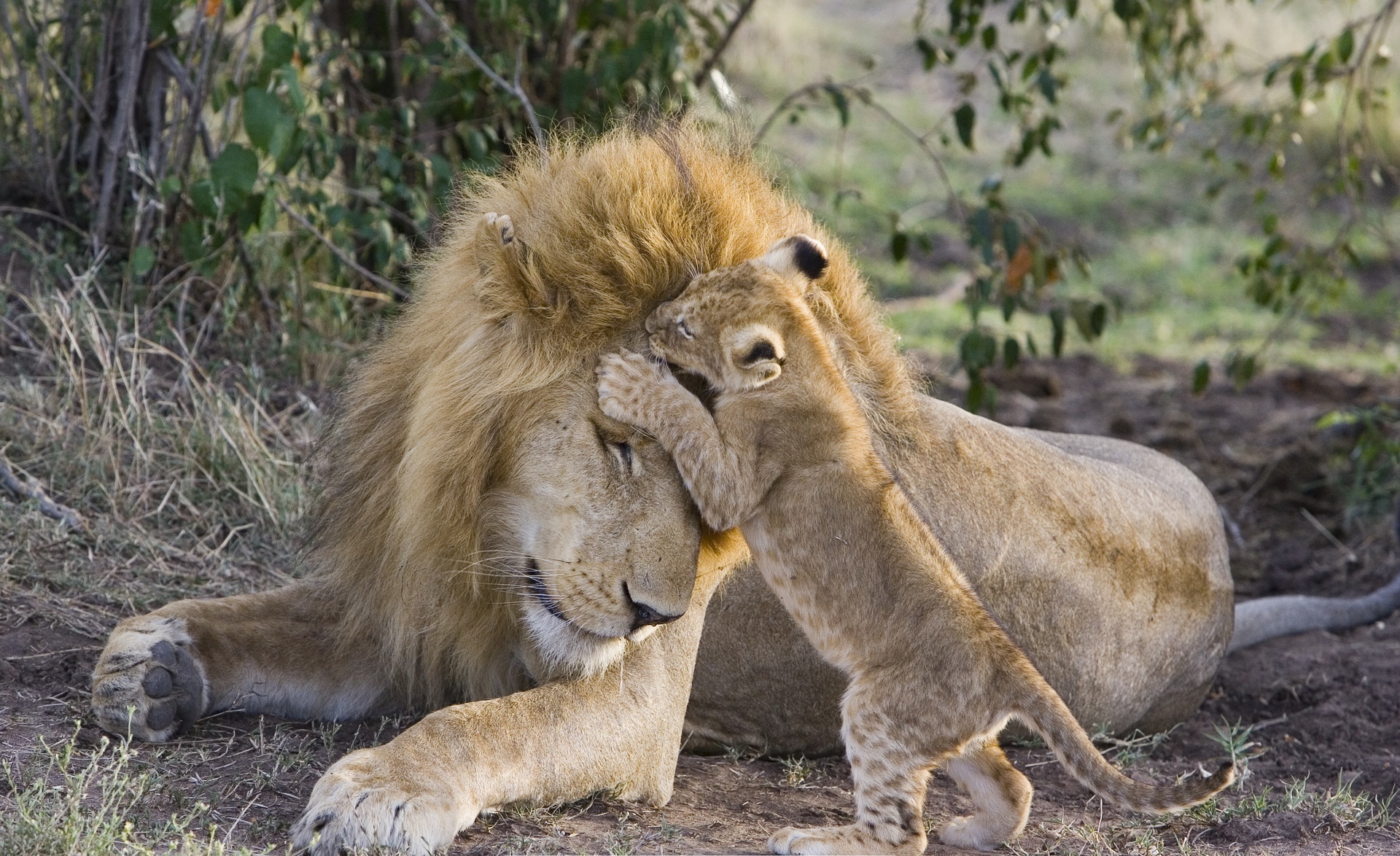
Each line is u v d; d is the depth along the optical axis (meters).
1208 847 7.01
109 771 6.39
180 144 11.01
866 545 6.83
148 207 10.77
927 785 7.72
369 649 7.66
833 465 6.93
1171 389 17.38
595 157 6.96
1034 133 13.36
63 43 11.05
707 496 6.62
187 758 6.73
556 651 6.73
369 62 12.46
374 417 7.44
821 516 6.88
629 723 6.91
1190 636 9.31
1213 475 14.65
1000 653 6.60
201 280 11.05
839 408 7.01
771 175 8.19
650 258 6.71
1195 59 14.64
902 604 6.73
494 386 6.55
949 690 6.57
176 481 9.67
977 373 12.64
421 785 6.02
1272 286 14.45
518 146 7.75
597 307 6.57
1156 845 6.95
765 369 6.71
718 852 6.44
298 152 10.24
